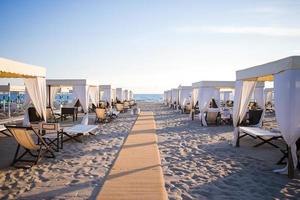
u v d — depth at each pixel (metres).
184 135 9.41
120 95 28.80
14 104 21.98
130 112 20.95
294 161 4.90
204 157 6.21
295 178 4.73
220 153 6.64
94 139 8.43
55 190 4.07
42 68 8.29
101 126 11.77
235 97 7.75
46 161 5.73
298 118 4.72
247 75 6.91
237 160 5.95
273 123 13.22
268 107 22.44
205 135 9.43
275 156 6.32
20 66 6.75
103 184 4.21
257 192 4.08
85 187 4.20
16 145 7.40
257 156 6.32
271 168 5.33
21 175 4.79
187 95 20.64
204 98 12.64
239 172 5.07
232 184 4.42
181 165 5.53
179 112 20.97
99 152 6.59
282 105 4.90
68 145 7.47
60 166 5.36
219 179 4.66
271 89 22.73
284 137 4.84
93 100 18.16
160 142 8.07
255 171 5.13
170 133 9.88
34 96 8.31
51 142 7.10
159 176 4.62
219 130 10.71
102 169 5.14
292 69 4.70
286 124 4.79
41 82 8.32
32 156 6.13
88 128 8.63
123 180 4.39
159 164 5.39
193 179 4.66
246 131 7.92
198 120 14.62
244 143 7.97
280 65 5.03
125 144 7.49
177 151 6.83
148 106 32.28
